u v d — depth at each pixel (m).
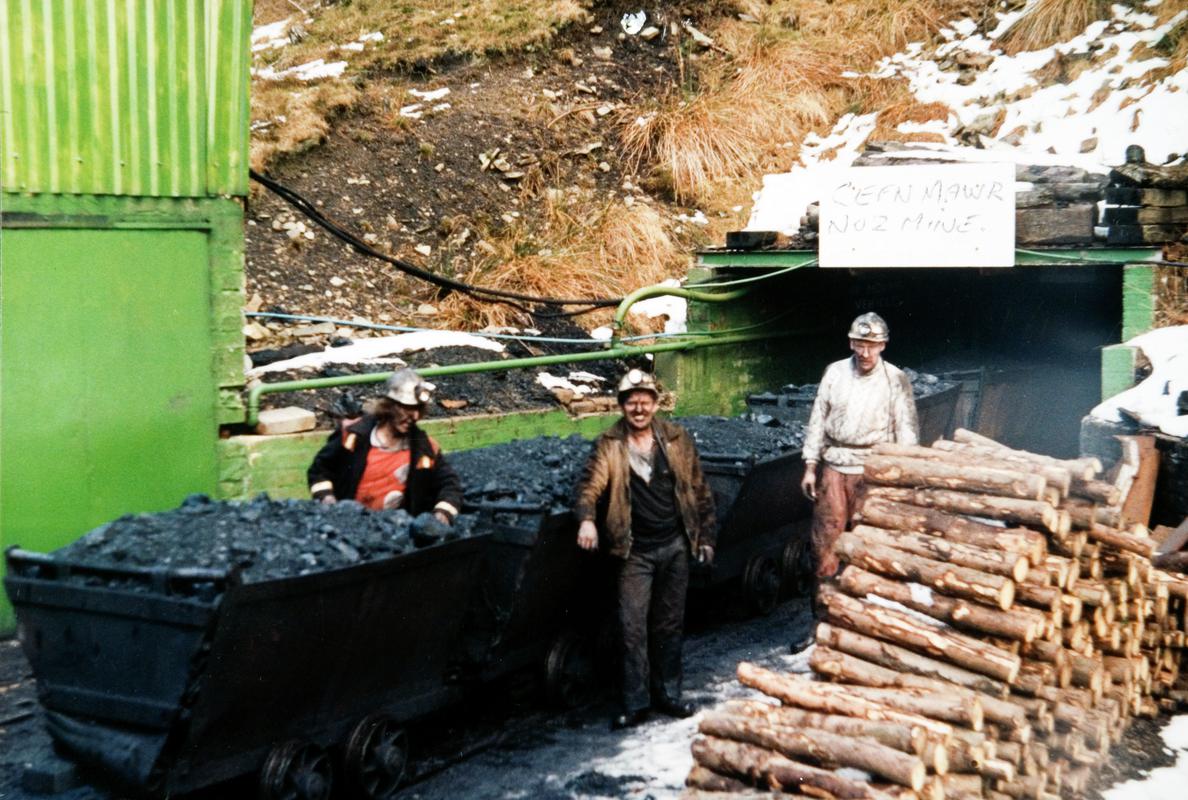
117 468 7.71
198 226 8.05
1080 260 10.08
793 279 13.49
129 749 4.90
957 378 12.49
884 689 5.11
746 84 16.42
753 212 14.58
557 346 11.82
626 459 6.82
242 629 4.83
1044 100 14.52
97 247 7.54
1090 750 5.59
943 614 5.32
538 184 14.08
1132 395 8.94
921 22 17.44
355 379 8.96
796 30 17.81
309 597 5.10
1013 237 10.07
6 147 7.06
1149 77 14.03
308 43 16.70
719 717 5.00
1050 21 15.84
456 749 6.48
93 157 7.48
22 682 6.74
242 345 8.34
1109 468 8.51
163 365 7.93
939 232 10.35
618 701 7.38
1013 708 4.96
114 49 7.54
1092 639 5.93
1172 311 10.11
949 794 4.69
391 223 12.76
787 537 9.49
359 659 5.58
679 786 5.88
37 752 5.79
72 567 5.12
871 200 10.62
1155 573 6.93
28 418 7.26
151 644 4.87
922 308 14.95
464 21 16.95
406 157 13.77
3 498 7.16
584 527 6.66
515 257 12.79
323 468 6.45
